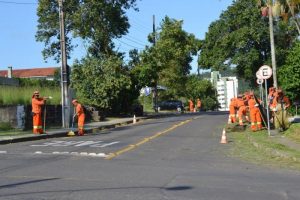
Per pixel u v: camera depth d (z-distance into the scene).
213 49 51.09
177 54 65.12
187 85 79.25
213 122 35.81
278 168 14.25
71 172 13.02
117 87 43.84
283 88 34.50
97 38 44.72
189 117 43.59
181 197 9.84
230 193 10.30
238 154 17.62
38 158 16.05
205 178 12.20
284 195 10.12
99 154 17.12
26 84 47.38
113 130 30.92
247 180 11.96
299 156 16.09
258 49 49.16
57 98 37.78
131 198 9.71
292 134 22.89
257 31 46.88
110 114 46.38
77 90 43.94
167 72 65.94
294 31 46.97
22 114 29.77
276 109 25.61
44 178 12.05
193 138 23.81
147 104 70.25
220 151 18.56
